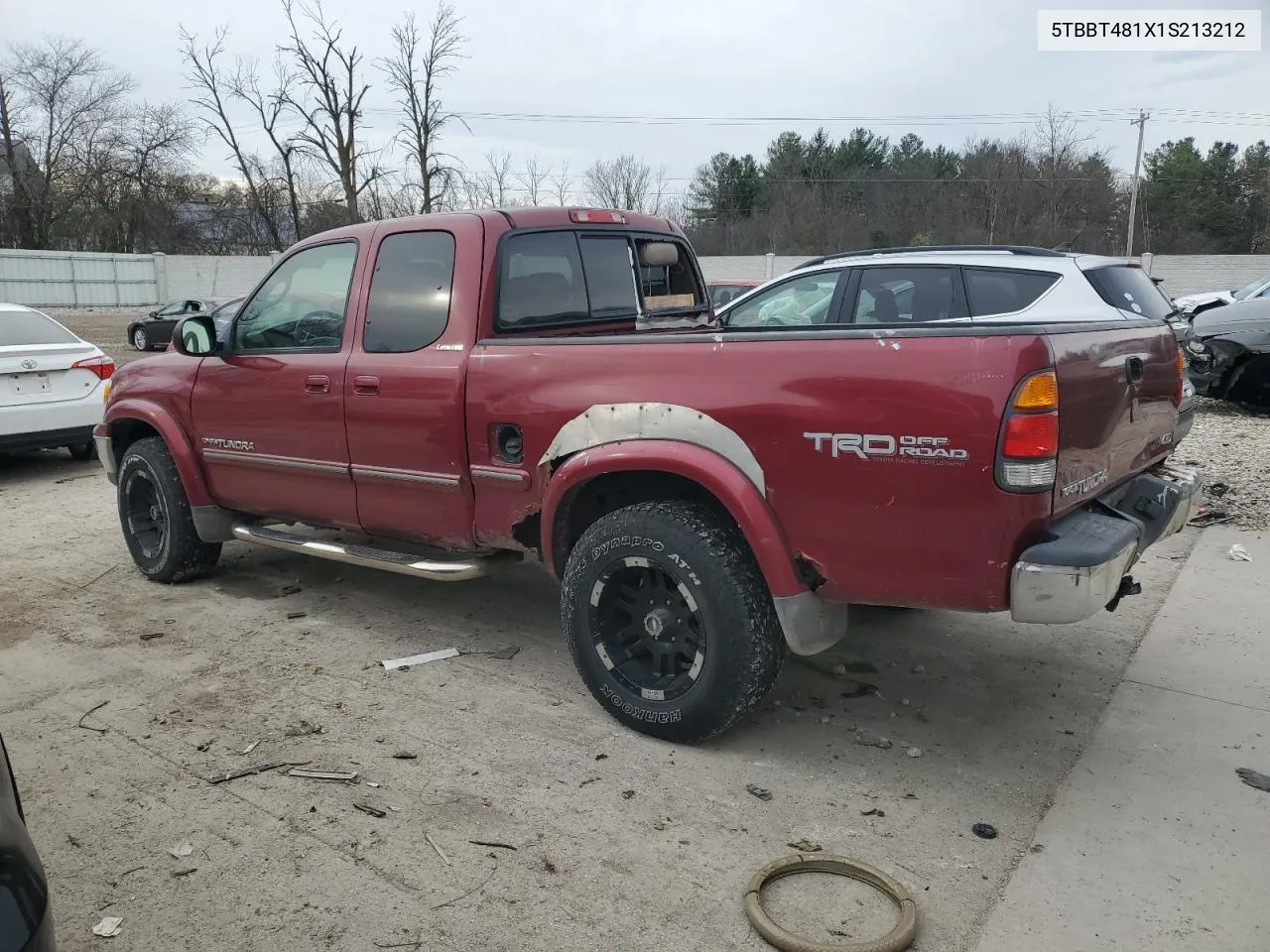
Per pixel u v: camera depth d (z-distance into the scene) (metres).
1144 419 3.55
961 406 2.80
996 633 4.64
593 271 4.62
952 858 2.84
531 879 2.75
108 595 5.38
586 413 3.54
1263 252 59.62
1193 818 3.04
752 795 3.19
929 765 3.40
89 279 35.50
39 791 3.25
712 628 3.30
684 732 3.46
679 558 3.32
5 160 46.09
